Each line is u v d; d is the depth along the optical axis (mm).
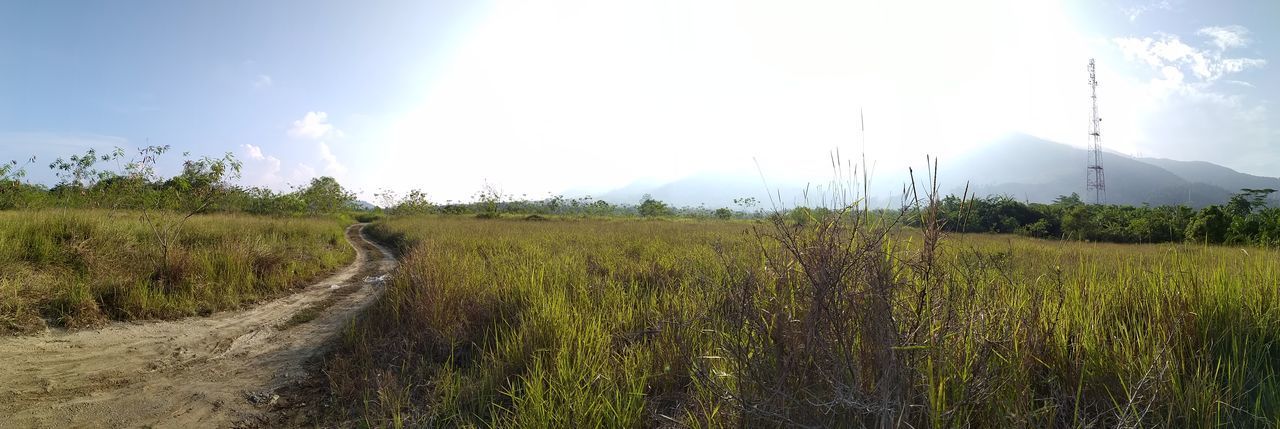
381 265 13695
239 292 8258
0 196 16094
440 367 4574
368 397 4094
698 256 8492
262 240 12023
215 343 5910
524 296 5941
